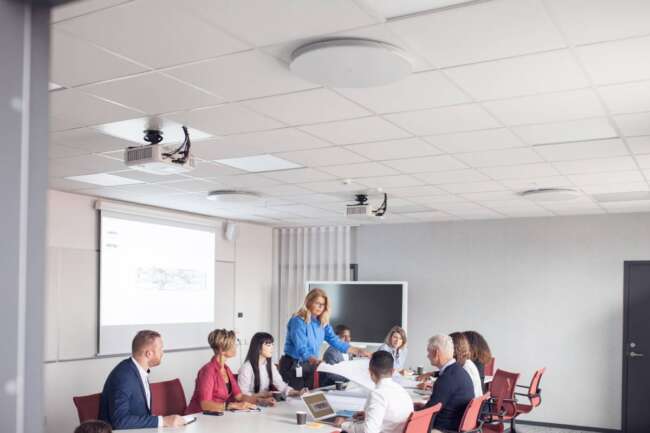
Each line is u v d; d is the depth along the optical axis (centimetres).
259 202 862
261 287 1138
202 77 363
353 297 1052
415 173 648
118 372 431
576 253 946
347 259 1114
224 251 1052
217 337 516
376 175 661
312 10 272
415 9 272
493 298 998
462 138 503
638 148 526
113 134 498
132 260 868
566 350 938
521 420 958
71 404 771
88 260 809
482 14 274
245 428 418
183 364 953
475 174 648
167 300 924
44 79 139
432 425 447
